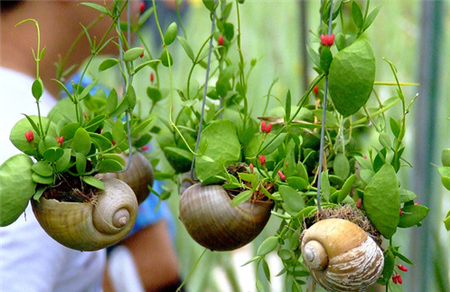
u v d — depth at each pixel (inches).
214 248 32.5
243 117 34.1
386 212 30.6
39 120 31.0
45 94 40.1
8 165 30.7
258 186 32.1
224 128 32.6
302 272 32.6
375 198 30.7
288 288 32.7
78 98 32.1
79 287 40.5
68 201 31.3
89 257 41.1
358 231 30.1
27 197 30.8
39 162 30.9
